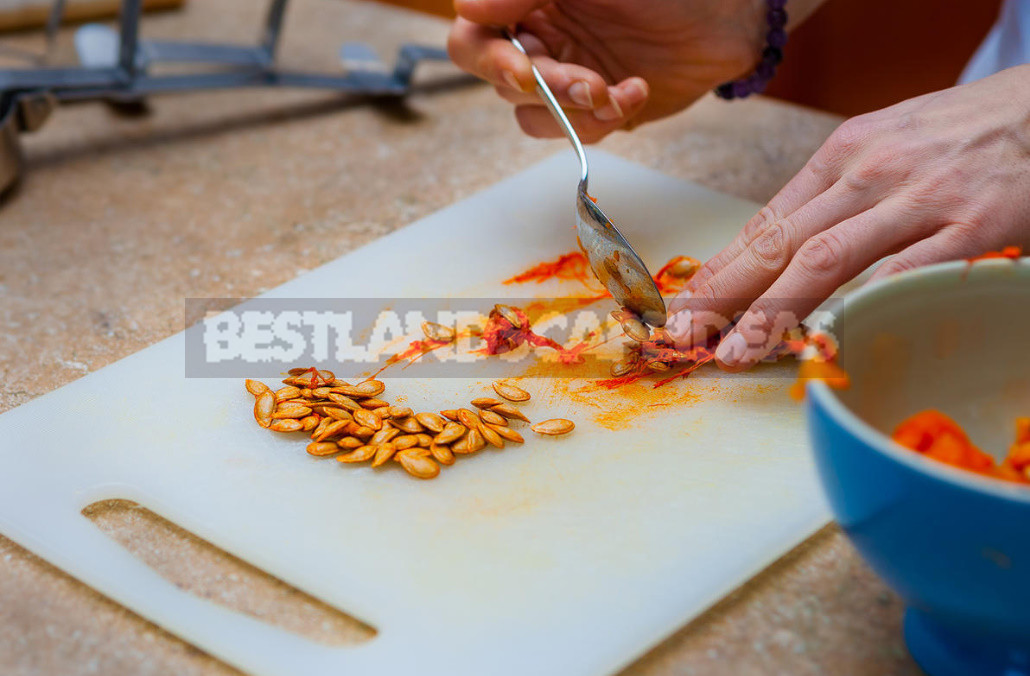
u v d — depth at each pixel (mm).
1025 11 1095
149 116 1254
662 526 603
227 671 534
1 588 585
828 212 726
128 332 841
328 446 671
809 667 524
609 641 532
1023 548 392
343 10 1598
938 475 399
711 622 554
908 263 670
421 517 617
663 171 1101
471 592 562
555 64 950
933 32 1451
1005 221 686
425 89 1339
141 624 563
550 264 905
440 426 681
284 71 1309
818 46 1552
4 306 876
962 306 543
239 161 1147
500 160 1146
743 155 1137
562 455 667
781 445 668
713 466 651
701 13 999
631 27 1025
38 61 1269
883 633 542
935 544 416
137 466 665
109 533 630
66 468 663
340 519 617
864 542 455
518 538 598
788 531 597
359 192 1079
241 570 603
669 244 930
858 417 532
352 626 566
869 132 756
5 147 1037
